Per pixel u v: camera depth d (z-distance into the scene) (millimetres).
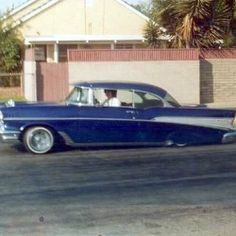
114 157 13836
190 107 15164
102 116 14625
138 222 8344
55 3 39312
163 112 14891
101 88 14688
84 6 39719
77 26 39750
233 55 27297
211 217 8609
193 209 9047
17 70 37250
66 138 14547
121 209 9047
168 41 28297
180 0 25109
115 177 11461
